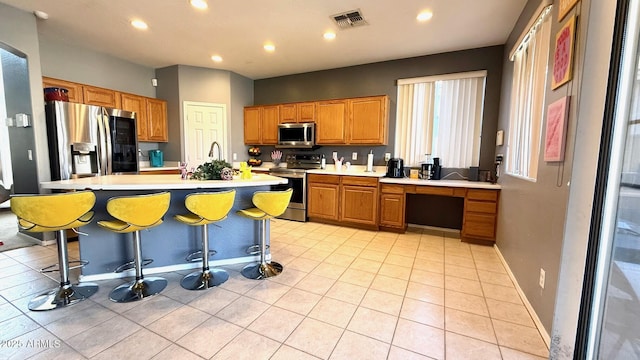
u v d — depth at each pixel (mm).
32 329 1734
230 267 2760
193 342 1640
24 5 2805
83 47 3941
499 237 3182
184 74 4738
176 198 2604
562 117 1587
